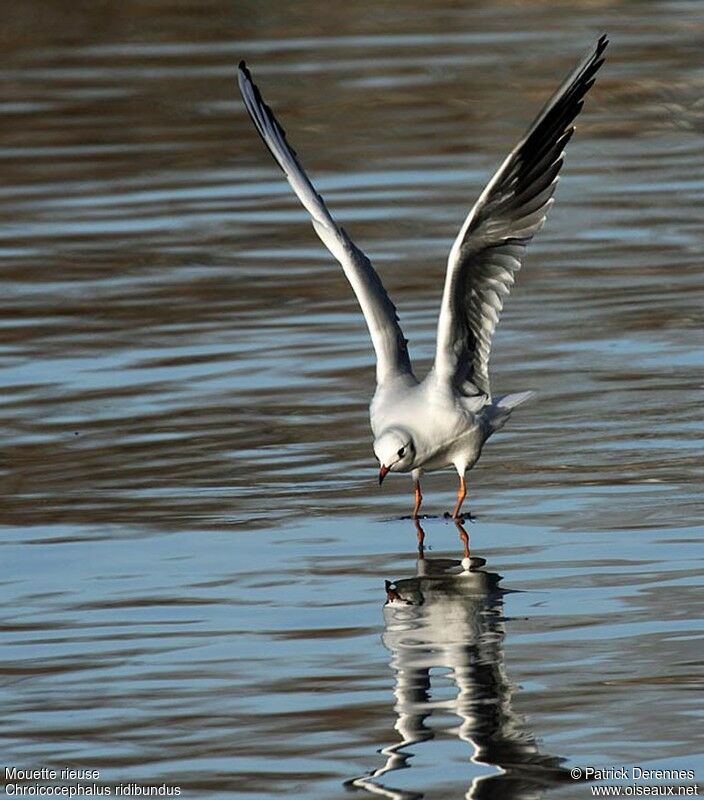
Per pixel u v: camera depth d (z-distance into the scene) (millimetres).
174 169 24641
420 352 17016
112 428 15242
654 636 10820
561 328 17719
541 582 11820
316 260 20500
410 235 21125
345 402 15734
